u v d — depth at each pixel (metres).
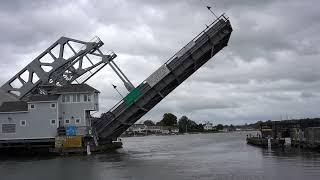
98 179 34.00
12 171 40.97
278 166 38.59
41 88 64.56
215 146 83.75
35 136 60.75
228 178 32.25
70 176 36.22
